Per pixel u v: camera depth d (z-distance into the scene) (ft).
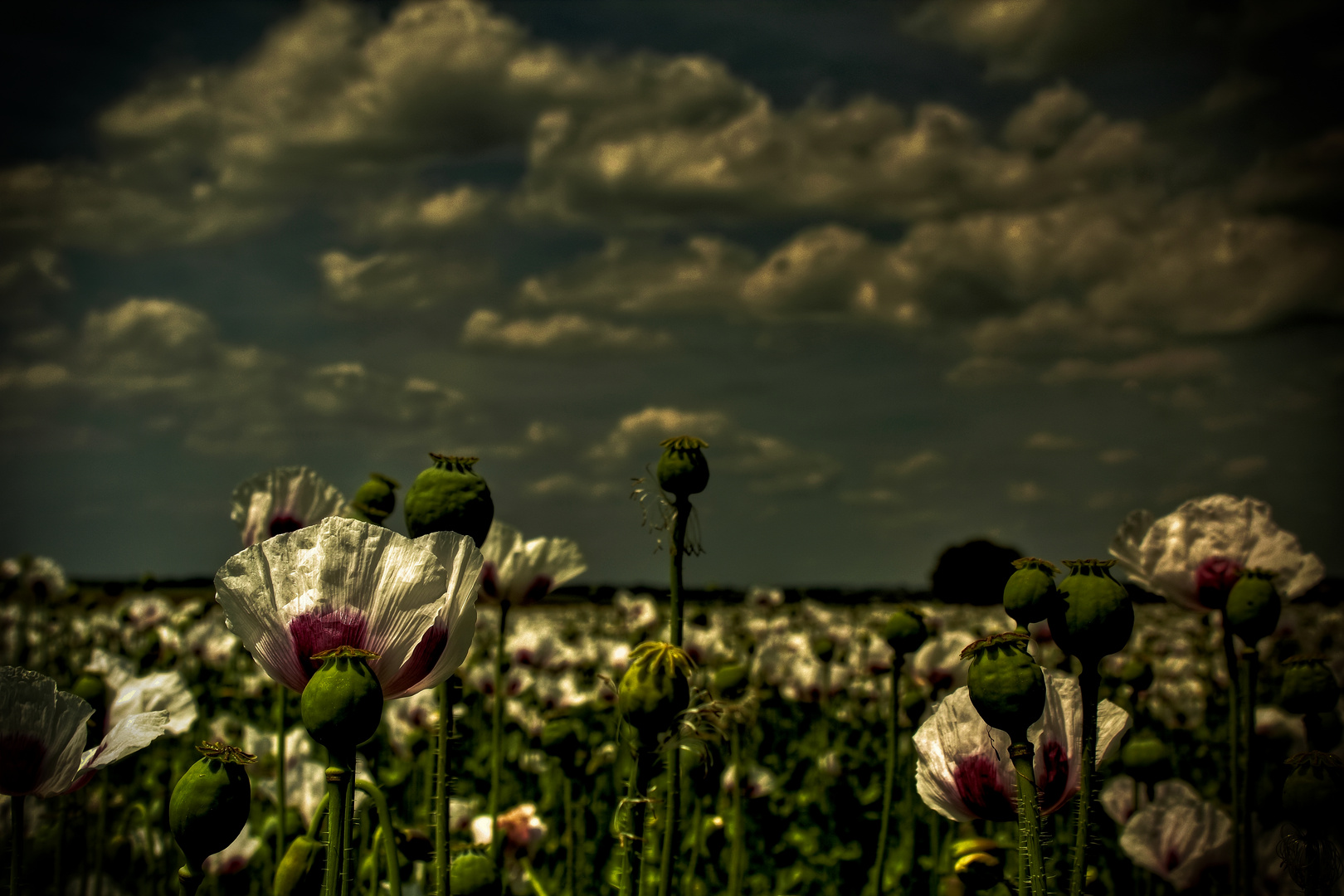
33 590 10.40
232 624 2.15
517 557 3.49
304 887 2.30
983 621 12.76
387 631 2.15
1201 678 10.08
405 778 5.55
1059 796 2.33
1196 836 3.24
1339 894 2.48
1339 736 3.10
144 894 4.42
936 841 4.69
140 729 2.33
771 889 5.33
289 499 3.41
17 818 2.27
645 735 2.27
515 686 7.57
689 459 2.62
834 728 8.85
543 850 4.91
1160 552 2.91
